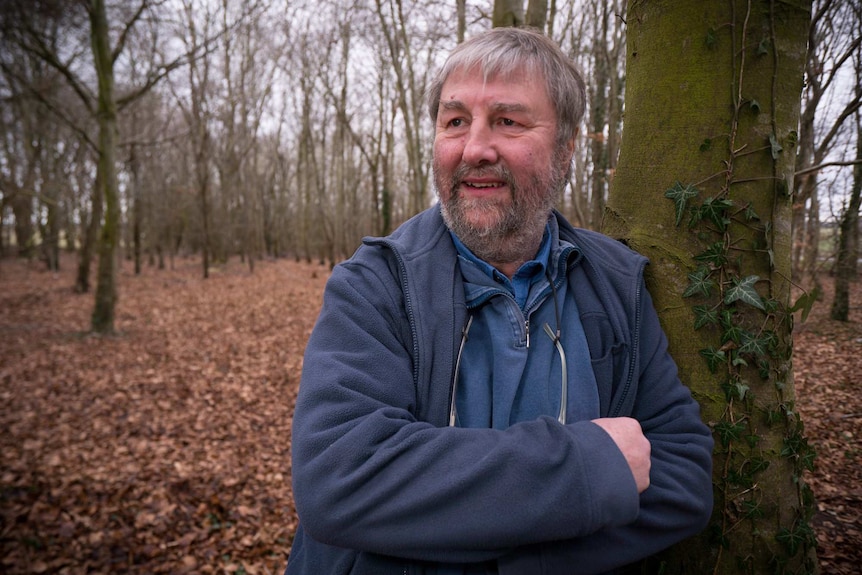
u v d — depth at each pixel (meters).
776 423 1.18
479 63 1.05
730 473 1.17
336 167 31.89
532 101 1.04
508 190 1.05
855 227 4.64
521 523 0.76
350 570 0.94
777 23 1.15
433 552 0.79
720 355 1.17
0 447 4.55
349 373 0.90
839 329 5.50
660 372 1.08
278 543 3.49
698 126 1.19
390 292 1.03
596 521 0.77
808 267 5.75
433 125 1.20
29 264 23.19
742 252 1.17
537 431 0.83
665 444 0.97
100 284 9.16
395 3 11.33
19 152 20.62
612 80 5.05
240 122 26.11
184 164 25.92
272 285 17.69
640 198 1.29
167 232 26.77
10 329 9.38
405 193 30.89
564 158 1.15
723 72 1.16
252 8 9.80
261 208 31.92
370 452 0.82
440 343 0.99
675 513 0.89
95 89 16.23
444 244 1.12
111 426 5.19
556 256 1.12
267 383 6.93
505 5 3.47
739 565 1.16
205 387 6.59
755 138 1.16
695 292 1.19
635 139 1.31
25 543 3.14
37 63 11.99
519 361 1.01
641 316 1.13
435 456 0.80
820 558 2.12
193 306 12.83
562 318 1.10
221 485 4.12
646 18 1.28
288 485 4.24
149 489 3.94
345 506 0.80
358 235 28.97
